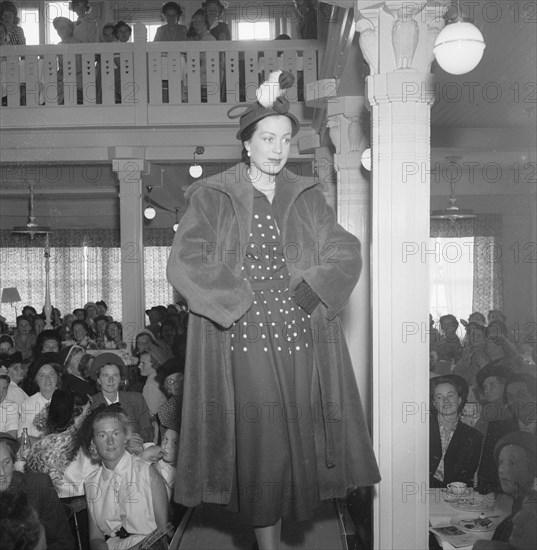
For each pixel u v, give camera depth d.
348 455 1.99
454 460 3.25
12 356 6.25
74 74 7.52
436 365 5.65
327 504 2.74
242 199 1.91
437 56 2.25
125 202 7.52
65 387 3.78
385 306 2.60
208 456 1.89
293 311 1.91
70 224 12.48
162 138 7.59
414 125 2.59
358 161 4.65
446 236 10.48
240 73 7.91
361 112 4.62
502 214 9.38
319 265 1.92
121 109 7.48
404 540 2.58
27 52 7.48
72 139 7.54
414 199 2.59
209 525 2.62
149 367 5.54
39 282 12.42
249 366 1.86
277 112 1.87
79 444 3.23
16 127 7.47
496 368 3.51
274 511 1.84
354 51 3.75
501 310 8.77
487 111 5.84
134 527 2.86
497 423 3.10
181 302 11.20
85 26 8.53
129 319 7.54
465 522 2.80
